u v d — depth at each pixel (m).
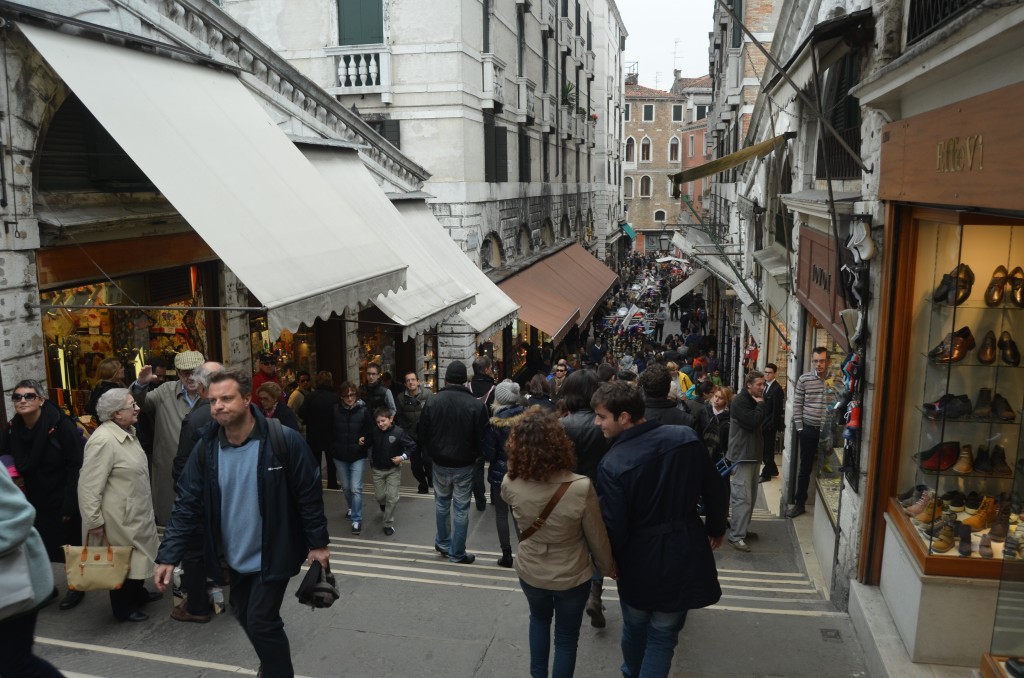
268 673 3.58
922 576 4.44
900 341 5.19
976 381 4.75
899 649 4.64
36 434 5.31
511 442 3.83
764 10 19.34
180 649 4.73
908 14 5.16
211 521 3.52
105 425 5.04
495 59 18.64
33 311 6.58
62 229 6.95
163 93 7.48
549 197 27.30
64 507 5.34
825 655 4.90
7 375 6.30
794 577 6.95
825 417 7.45
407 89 16.91
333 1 16.70
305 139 10.55
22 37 6.38
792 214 10.48
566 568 3.83
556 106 28.70
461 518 6.64
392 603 5.51
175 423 6.51
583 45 35.97
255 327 11.09
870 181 5.66
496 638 5.00
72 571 4.83
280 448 3.51
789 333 9.77
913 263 5.12
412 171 14.70
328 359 13.29
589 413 5.23
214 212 6.69
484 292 13.99
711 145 34.31
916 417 5.17
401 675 4.53
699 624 5.24
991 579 4.36
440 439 6.52
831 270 6.97
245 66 9.84
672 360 14.36
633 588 3.70
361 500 7.84
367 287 8.02
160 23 8.25
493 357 19.64
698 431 8.20
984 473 4.70
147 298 8.62
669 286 46.78
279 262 6.93
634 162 67.50
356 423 7.66
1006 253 4.63
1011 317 4.66
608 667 4.65
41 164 6.94
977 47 3.60
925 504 4.79
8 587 2.79
